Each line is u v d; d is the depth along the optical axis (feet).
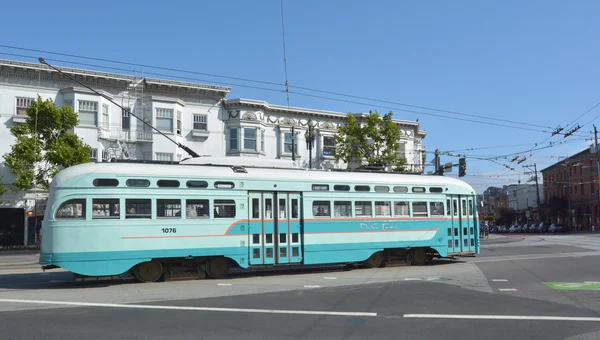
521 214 328.70
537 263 63.67
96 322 30.04
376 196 59.72
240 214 51.65
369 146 123.54
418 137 159.33
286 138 129.90
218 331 27.84
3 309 34.24
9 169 102.68
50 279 52.90
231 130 123.44
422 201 63.00
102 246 45.50
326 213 56.29
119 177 46.88
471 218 67.41
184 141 118.01
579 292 40.91
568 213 239.91
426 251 63.77
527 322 29.91
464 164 102.99
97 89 108.88
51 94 105.60
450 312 32.94
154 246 47.44
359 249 57.72
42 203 105.81
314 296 39.42
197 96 120.16
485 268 58.49
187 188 49.55
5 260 84.94
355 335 26.91
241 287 44.60
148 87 114.21
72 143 98.78
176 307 34.91
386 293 40.68
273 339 26.08
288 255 53.72
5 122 102.47
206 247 49.65
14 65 101.71
